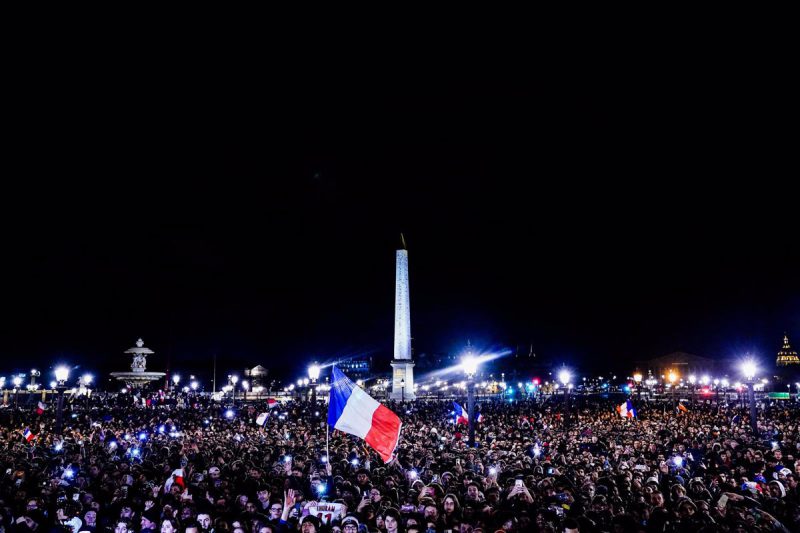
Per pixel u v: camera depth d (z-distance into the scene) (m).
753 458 17.86
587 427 34.59
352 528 9.30
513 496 11.98
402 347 81.25
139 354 75.19
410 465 18.22
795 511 10.99
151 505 11.97
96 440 29.61
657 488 12.84
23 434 29.06
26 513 11.37
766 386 135.12
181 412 49.12
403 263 82.75
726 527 10.03
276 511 11.21
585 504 11.91
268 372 171.00
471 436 24.59
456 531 9.73
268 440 27.64
